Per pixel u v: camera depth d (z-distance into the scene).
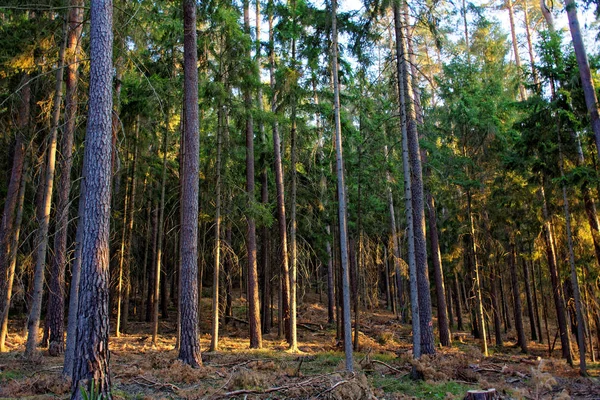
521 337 19.73
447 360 11.12
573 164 14.03
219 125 15.59
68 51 11.55
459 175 16.77
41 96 14.00
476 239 18.38
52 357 12.52
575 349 20.23
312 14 12.91
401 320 26.67
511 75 22.16
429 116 17.44
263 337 20.56
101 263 6.95
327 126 16.84
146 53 14.59
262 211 16.06
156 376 9.89
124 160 19.41
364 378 8.97
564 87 13.53
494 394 6.92
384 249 25.77
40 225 11.26
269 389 8.63
